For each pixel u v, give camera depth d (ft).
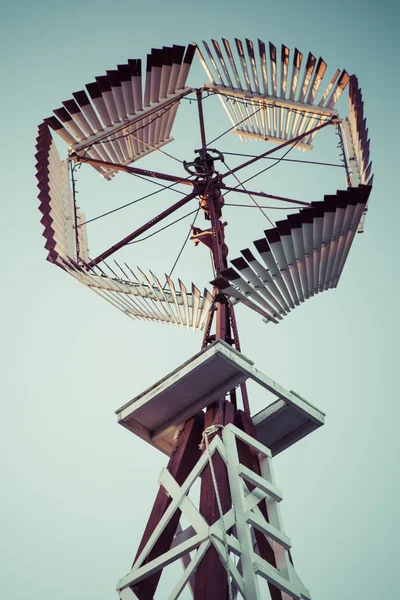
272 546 34.68
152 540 33.88
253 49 57.00
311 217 41.29
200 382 37.45
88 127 55.11
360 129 47.62
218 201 50.72
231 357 36.63
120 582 33.01
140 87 56.18
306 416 39.58
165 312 50.78
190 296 50.80
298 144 58.34
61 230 47.37
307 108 55.88
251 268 40.63
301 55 55.72
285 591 32.27
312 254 42.32
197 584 31.35
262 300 42.22
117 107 55.72
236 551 32.27
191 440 37.93
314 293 45.19
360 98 49.26
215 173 52.06
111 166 53.26
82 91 54.44
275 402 40.11
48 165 48.55
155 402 37.91
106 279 48.88
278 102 57.31
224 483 34.73
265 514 35.70
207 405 38.01
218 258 47.21
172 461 36.96
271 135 59.72
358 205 41.65
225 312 43.73
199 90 58.65
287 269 41.68
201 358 36.70
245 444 38.11
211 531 32.14
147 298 50.39
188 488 34.63
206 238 49.16
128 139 58.65
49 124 53.42
